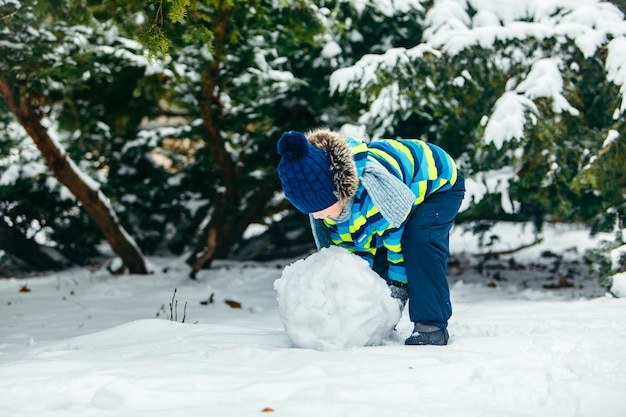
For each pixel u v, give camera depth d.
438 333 3.11
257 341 3.29
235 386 2.35
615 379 2.29
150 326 3.75
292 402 2.14
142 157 9.05
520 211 7.69
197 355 2.92
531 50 5.67
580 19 5.49
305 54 7.06
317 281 3.00
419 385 2.29
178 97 7.45
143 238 9.27
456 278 7.46
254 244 9.55
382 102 5.71
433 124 6.69
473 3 6.04
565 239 11.08
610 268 5.25
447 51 5.62
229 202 8.09
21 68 5.57
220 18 5.38
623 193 5.68
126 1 5.34
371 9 6.83
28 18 5.34
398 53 5.67
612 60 5.11
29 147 8.47
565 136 5.48
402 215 2.88
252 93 6.58
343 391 2.21
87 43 5.95
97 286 6.89
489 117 5.73
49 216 8.54
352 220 3.01
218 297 6.27
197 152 8.64
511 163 5.88
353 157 2.90
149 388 2.28
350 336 2.95
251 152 7.98
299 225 9.18
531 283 6.97
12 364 2.79
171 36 5.54
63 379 2.42
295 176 2.82
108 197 8.66
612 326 3.36
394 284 3.23
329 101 7.27
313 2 5.73
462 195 3.30
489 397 2.18
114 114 8.43
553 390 2.15
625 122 5.10
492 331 3.46
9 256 8.58
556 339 2.99
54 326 4.80
